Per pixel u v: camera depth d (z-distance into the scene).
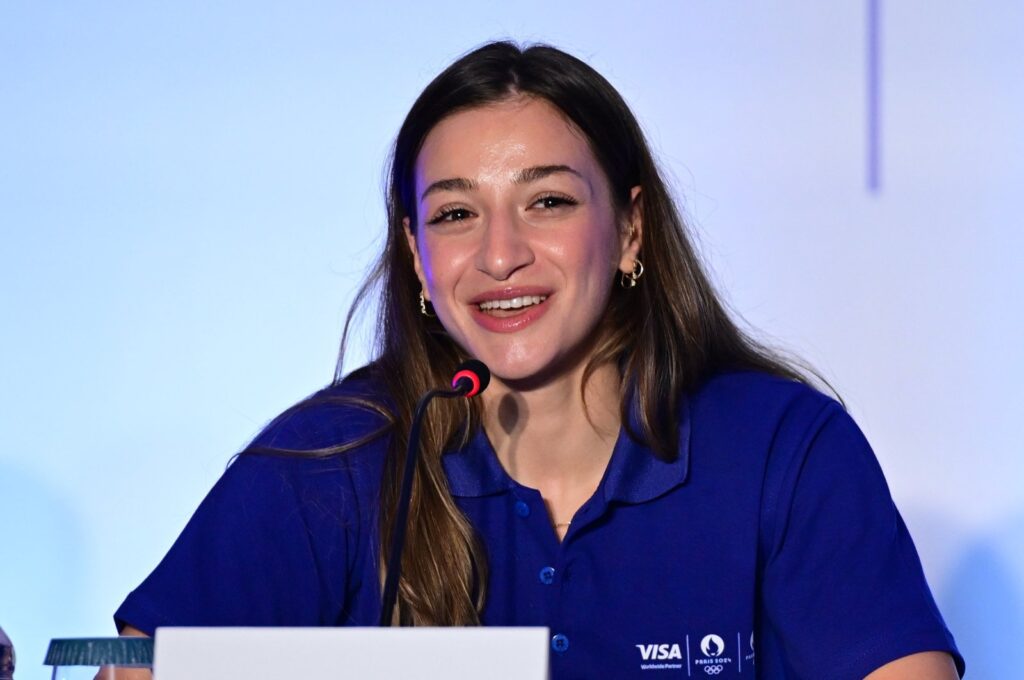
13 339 11.67
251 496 7.09
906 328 11.23
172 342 11.55
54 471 11.56
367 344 7.84
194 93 11.68
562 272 6.77
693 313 7.36
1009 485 11.13
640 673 6.75
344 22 11.53
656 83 11.35
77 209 11.73
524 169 6.73
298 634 4.39
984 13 11.26
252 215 11.53
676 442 7.05
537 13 11.41
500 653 4.29
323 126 11.50
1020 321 11.17
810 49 11.32
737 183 11.32
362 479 7.16
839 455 7.00
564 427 7.11
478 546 6.97
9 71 11.87
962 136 11.26
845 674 6.51
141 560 11.45
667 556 6.89
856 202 11.27
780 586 6.82
